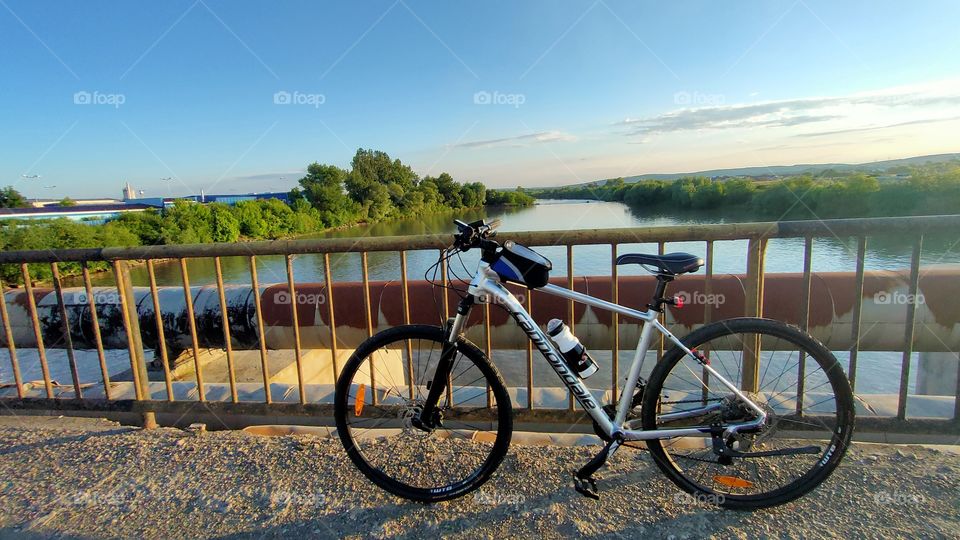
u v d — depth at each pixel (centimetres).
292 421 331
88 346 435
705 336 193
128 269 281
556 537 179
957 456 216
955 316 315
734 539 174
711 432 192
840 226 210
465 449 238
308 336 390
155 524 197
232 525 194
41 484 226
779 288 327
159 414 338
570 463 224
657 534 178
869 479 202
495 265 188
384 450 239
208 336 409
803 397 223
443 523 190
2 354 1036
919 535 171
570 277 235
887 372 564
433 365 251
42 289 445
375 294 374
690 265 178
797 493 190
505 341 371
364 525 191
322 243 250
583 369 193
